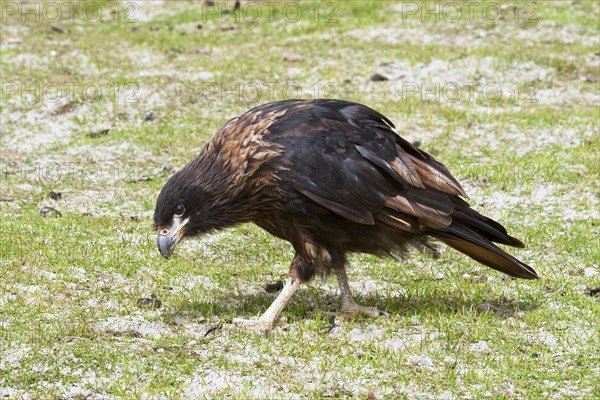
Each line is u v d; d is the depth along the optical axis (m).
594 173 15.64
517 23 23.23
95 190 15.34
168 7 25.62
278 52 22.20
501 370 9.74
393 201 10.48
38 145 17.41
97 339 10.30
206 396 9.19
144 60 21.88
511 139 17.36
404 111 18.62
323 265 10.71
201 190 10.42
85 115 18.64
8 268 12.08
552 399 9.23
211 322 10.85
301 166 10.30
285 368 9.75
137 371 9.62
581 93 19.70
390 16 24.09
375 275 12.40
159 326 10.71
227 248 13.23
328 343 10.30
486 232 10.78
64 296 11.39
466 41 22.48
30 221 13.88
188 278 12.16
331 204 10.34
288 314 11.06
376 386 9.41
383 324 10.80
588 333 10.62
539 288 11.89
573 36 22.52
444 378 9.57
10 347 10.05
